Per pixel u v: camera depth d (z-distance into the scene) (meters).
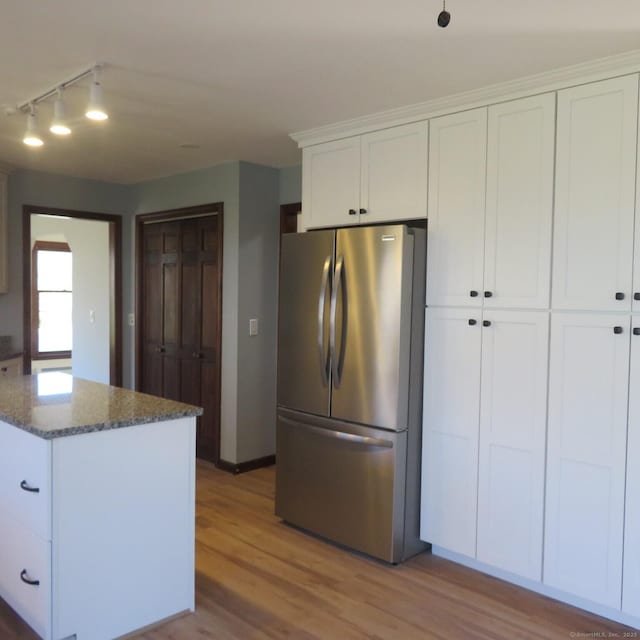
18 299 4.86
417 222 3.23
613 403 2.48
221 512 3.80
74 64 2.59
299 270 3.44
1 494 2.49
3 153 4.27
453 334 3.00
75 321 6.35
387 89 2.86
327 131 3.52
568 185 2.59
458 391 2.99
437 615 2.60
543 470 2.70
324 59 2.51
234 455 4.57
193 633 2.43
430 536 3.13
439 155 3.03
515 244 2.76
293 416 3.47
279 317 3.56
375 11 2.09
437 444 3.08
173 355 5.18
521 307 2.75
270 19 2.16
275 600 2.71
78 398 2.74
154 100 3.05
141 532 2.40
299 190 4.59
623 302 2.44
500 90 2.76
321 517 3.36
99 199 5.35
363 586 2.85
